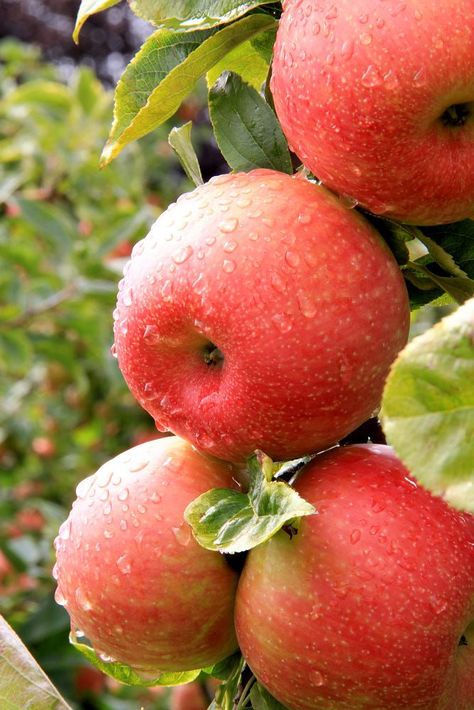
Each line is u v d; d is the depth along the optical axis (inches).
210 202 17.3
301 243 16.9
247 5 17.7
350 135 16.4
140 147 62.5
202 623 18.0
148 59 18.6
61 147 54.5
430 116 16.2
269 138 18.5
